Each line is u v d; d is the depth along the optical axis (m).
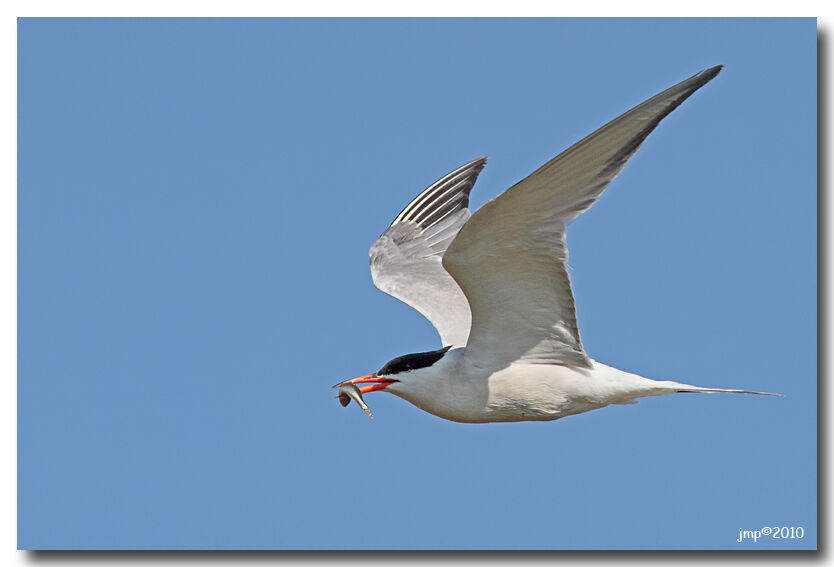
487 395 13.05
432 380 13.16
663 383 12.77
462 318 14.80
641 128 10.63
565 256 11.66
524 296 12.35
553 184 11.03
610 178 10.96
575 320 12.39
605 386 12.82
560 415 13.13
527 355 12.93
